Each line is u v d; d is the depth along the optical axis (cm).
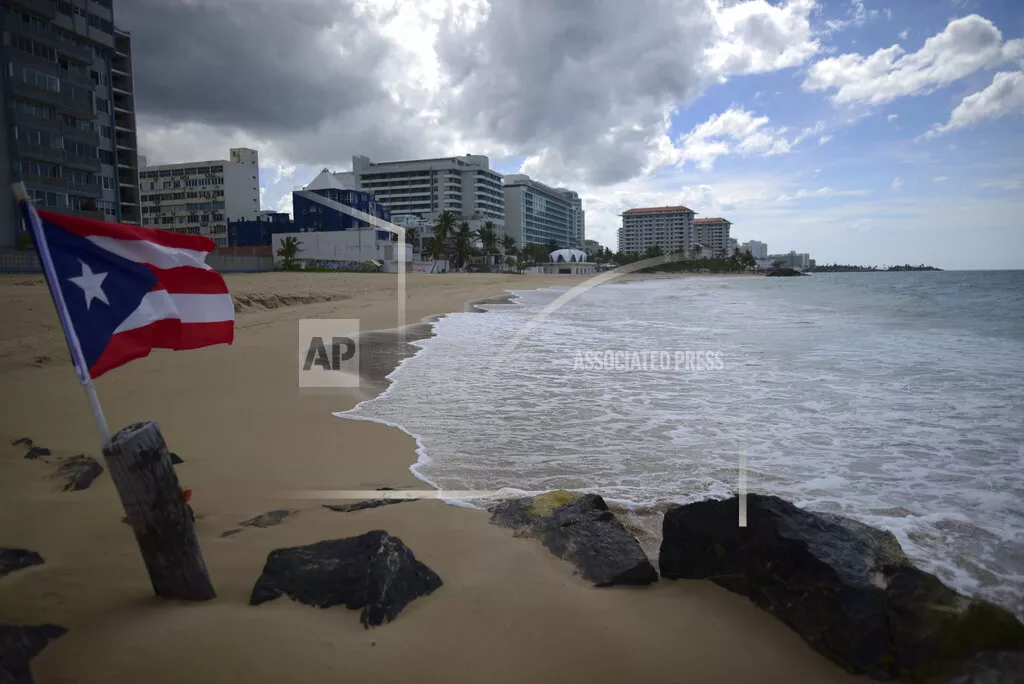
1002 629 256
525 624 274
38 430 606
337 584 280
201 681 229
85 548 345
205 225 9512
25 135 4341
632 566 321
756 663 254
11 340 1094
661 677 243
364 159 14825
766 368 1098
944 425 702
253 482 490
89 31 5075
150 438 277
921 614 253
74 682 228
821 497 480
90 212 4903
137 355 308
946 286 5372
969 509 454
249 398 810
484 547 360
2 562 314
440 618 276
